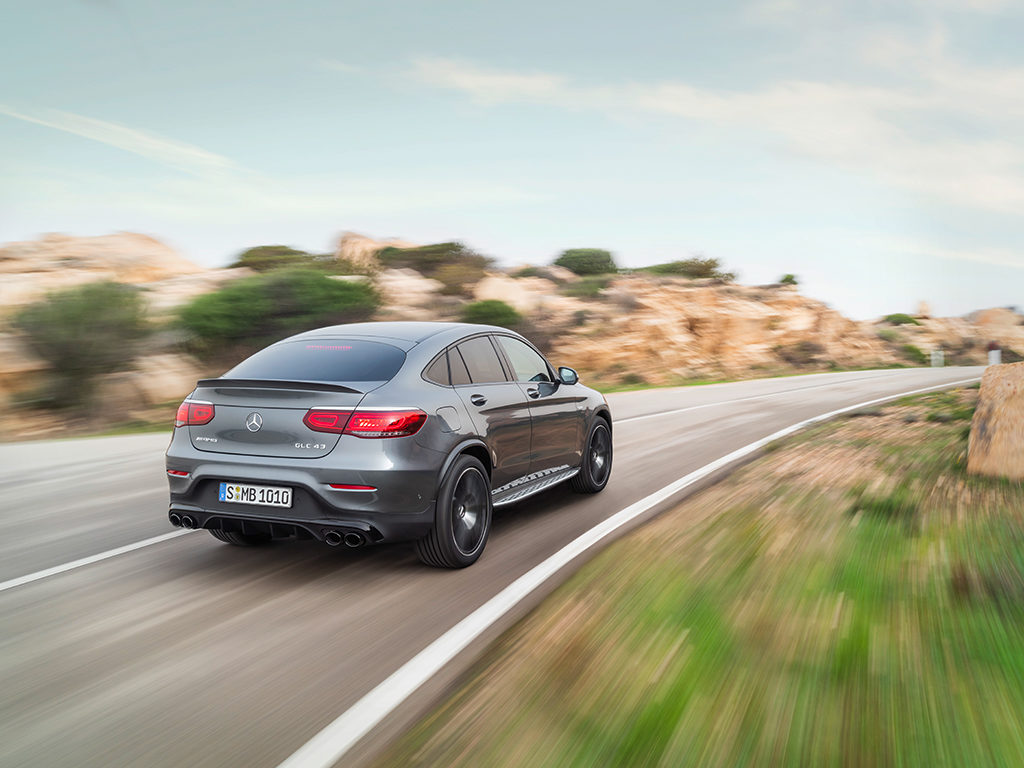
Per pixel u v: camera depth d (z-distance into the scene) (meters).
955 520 6.01
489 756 2.82
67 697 3.42
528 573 5.14
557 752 2.83
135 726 3.16
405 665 3.71
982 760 2.70
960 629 3.87
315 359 5.38
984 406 8.05
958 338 54.56
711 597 4.43
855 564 4.97
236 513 4.99
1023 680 3.31
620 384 29.41
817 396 19.52
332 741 3.00
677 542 5.68
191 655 3.88
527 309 31.50
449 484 5.12
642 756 2.77
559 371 7.09
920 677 3.35
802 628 3.93
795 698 3.18
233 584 5.01
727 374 34.03
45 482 8.82
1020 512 6.18
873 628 3.90
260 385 4.97
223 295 21.30
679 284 41.16
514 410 6.09
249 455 4.98
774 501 6.96
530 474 6.46
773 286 43.72
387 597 4.73
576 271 48.97
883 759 2.72
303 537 5.03
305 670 3.69
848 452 9.70
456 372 5.66
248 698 3.39
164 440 12.85
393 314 26.30
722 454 10.00
